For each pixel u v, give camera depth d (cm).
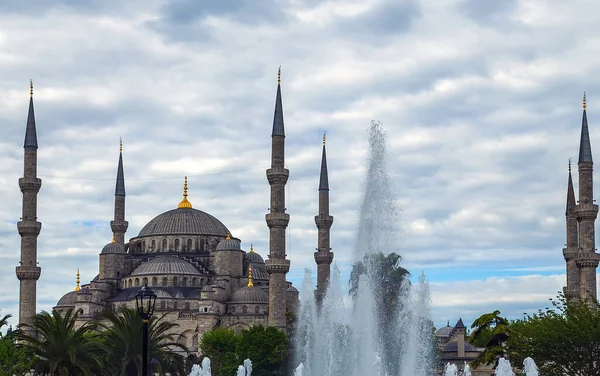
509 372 8638
